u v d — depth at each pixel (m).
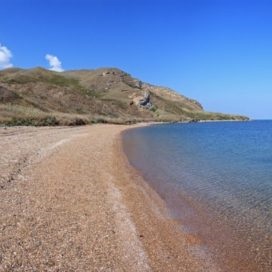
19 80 129.25
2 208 12.38
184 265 9.88
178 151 35.78
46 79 168.62
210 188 18.77
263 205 15.66
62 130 54.66
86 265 9.05
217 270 9.70
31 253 9.21
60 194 15.09
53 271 8.48
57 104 114.00
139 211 14.23
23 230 10.59
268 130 94.06
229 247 11.20
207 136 63.25
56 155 25.28
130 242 10.99
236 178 21.70
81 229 11.38
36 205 13.20
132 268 9.34
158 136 58.94
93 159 25.50
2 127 49.50
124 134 59.41
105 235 11.16
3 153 23.58
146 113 169.75
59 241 10.20
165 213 14.29
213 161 29.02
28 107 86.06
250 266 9.98
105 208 13.98
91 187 17.02
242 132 81.88
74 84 182.50
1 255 8.86
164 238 11.69
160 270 9.47
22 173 18.16
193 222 13.35
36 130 49.38
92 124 88.50
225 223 13.30
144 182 19.59
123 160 26.78
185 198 16.61
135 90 187.88
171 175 22.08
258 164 27.80
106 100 164.38
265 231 12.54
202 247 11.16
